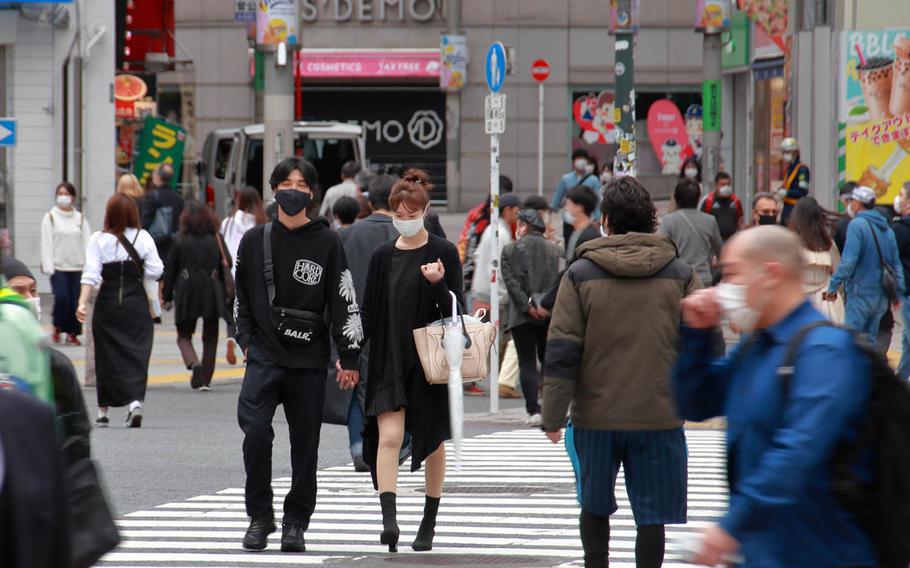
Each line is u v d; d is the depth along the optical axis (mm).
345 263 23844
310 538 25109
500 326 46562
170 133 84812
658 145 123250
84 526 13062
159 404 45031
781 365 12242
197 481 30906
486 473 32156
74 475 13281
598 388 18719
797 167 65250
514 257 39156
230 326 48469
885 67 69688
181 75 119125
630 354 18609
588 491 18891
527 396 40250
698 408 13742
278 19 61000
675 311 18703
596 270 18750
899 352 54531
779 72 82312
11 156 70875
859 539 12086
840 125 70375
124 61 83375
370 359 23797
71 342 58000
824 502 12062
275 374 23547
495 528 26016
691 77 123312
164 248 64875
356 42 123312
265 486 23844
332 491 30031
